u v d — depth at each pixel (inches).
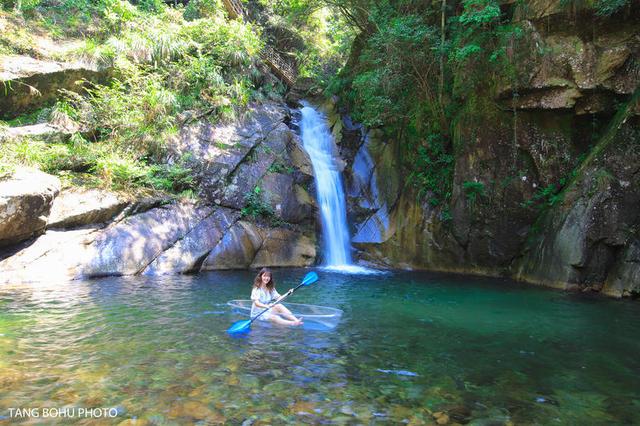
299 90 717.3
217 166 463.2
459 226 426.0
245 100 542.0
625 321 236.4
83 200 366.9
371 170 540.4
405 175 499.5
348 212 533.6
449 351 180.7
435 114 462.3
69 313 227.9
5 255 318.0
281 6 798.5
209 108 513.0
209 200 446.3
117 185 397.4
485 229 410.9
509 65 370.6
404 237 474.3
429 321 232.8
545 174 379.6
